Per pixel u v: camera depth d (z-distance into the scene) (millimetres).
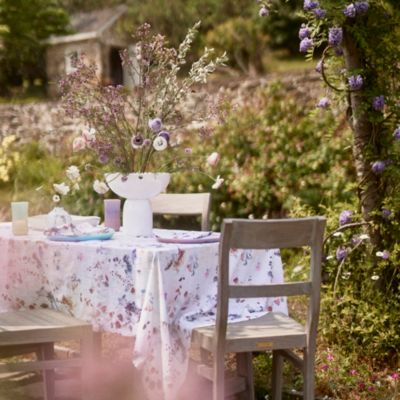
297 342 4102
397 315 5387
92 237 4605
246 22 23625
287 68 23953
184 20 24812
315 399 4789
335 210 6078
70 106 4789
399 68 5582
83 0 27500
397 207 5488
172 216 8664
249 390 4551
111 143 4797
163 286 4086
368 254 5625
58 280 4637
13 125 13266
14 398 4723
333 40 5293
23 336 4121
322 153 8555
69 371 5051
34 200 9781
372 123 5602
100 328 4375
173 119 4883
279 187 8609
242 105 9750
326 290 5844
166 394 4062
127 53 4859
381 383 5066
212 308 4434
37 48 23562
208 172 8688
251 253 4691
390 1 5504
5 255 5016
